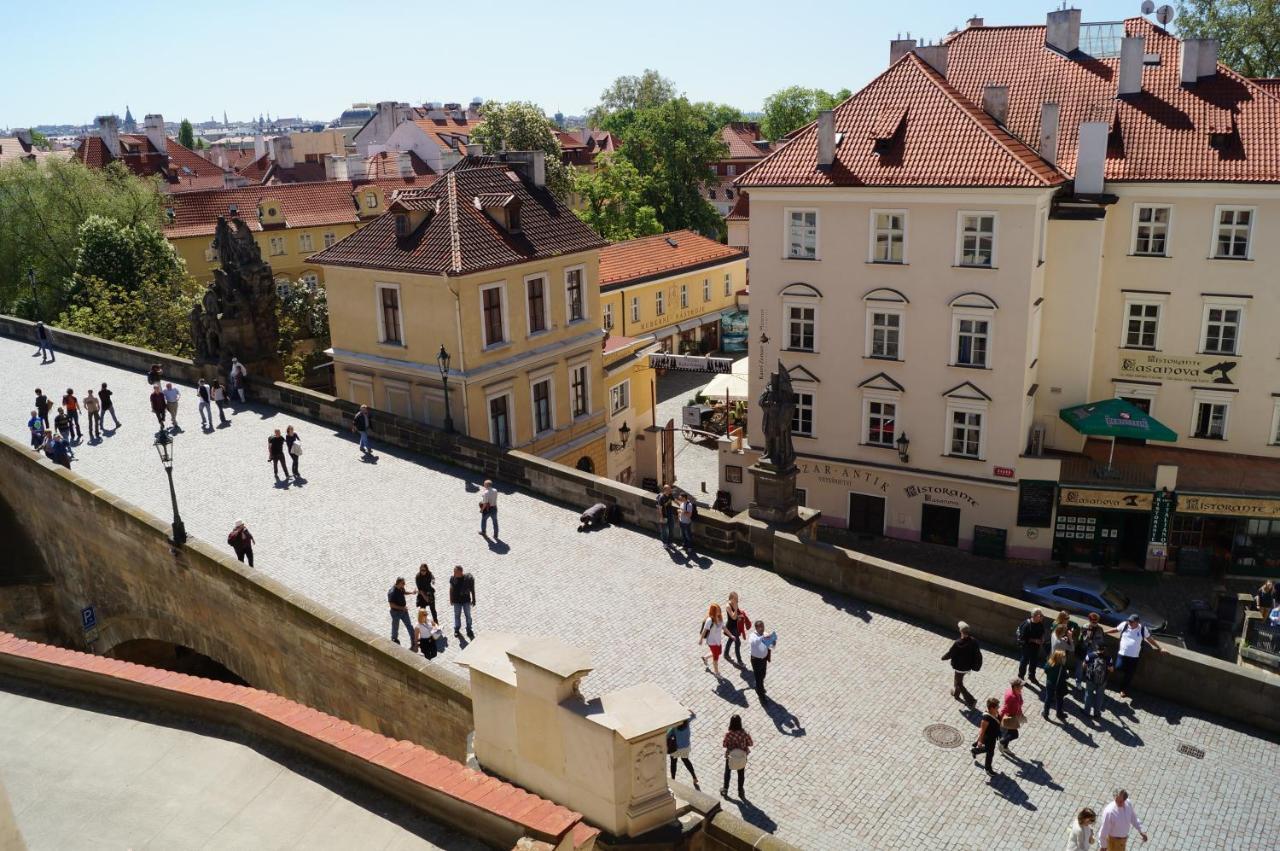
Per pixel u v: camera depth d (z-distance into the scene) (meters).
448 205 41.09
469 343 39.06
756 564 28.56
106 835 10.52
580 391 45.97
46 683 13.48
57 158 72.50
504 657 14.98
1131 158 41.94
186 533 28.09
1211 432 43.78
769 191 43.59
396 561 28.66
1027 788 19.30
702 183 121.56
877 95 44.19
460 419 39.53
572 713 13.80
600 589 26.97
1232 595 37.00
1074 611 36.19
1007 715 19.97
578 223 44.97
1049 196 40.66
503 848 10.42
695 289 81.56
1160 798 19.14
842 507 46.41
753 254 44.84
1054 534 43.09
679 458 59.88
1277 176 39.28
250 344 45.00
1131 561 43.28
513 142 111.06
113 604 32.16
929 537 45.09
